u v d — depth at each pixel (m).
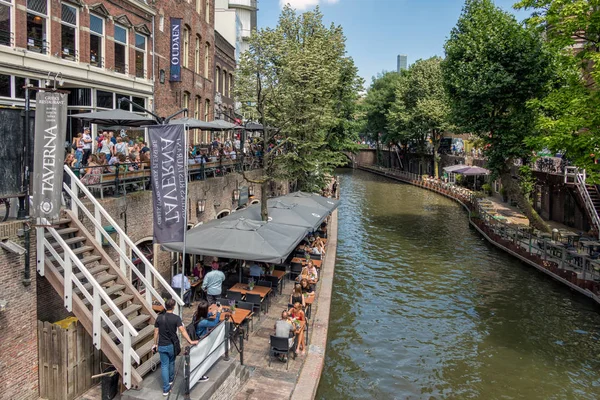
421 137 59.06
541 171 30.02
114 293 9.85
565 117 18.53
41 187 7.63
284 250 13.20
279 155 20.45
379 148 82.00
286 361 11.03
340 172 79.81
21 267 8.05
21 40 13.21
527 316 17.06
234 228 13.88
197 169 17.64
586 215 26.41
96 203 9.77
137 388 8.13
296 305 12.25
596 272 19.38
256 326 13.15
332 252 22.83
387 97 69.12
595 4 18.50
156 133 10.20
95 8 16.05
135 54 18.92
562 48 21.19
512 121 25.84
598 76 16.44
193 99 25.02
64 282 8.33
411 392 11.92
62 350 8.46
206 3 26.66
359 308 17.52
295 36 29.94
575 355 14.16
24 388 8.23
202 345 8.41
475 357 13.93
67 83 15.23
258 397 9.55
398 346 14.46
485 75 25.41
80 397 8.75
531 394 12.03
